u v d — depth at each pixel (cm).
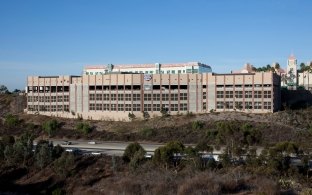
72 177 8525
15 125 13875
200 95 13562
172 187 6744
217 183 6506
